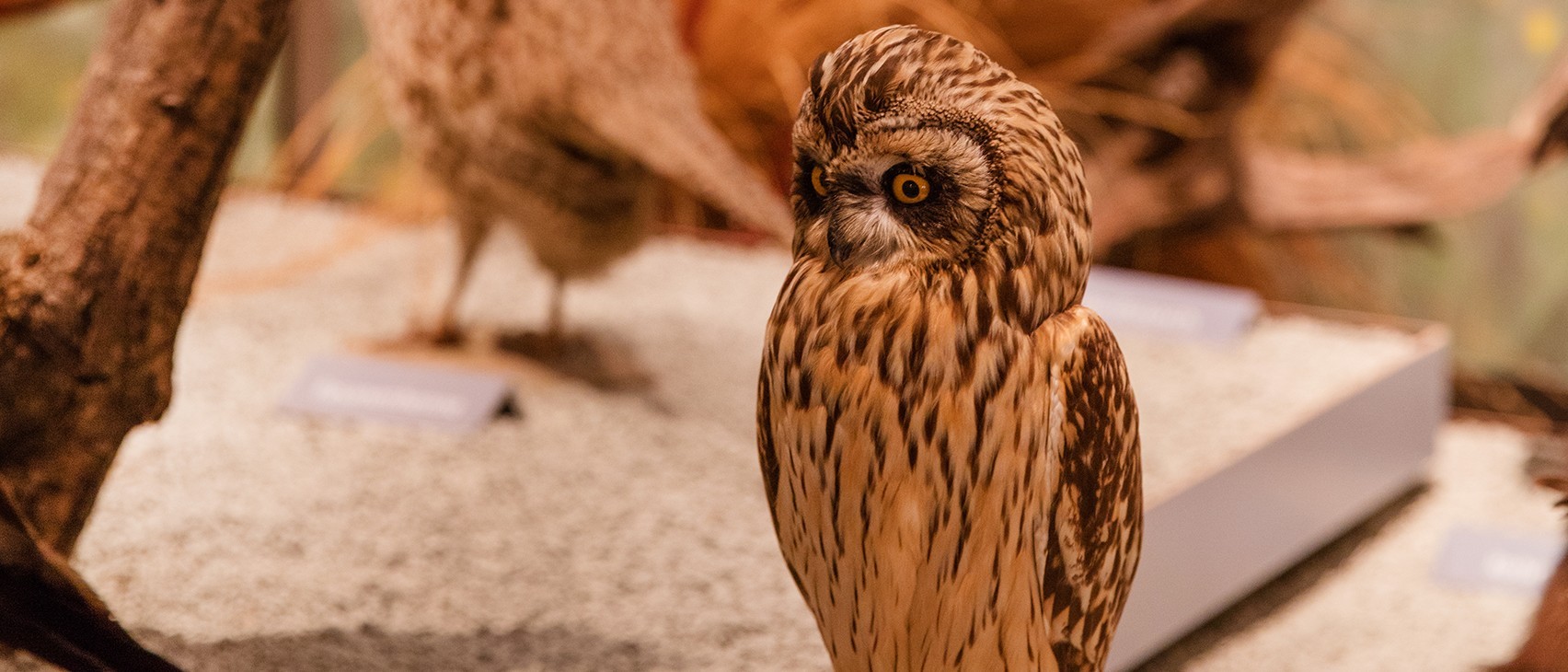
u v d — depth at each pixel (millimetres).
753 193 2227
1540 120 3410
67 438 1396
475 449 2379
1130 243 3707
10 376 1339
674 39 2369
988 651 1230
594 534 2105
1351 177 3678
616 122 2230
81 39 4500
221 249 3348
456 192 2545
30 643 1233
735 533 2139
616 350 2883
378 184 3900
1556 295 4098
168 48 1418
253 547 1949
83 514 1433
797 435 1149
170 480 2131
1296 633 2209
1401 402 2672
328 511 2094
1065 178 1089
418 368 2588
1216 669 2074
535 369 2715
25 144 4453
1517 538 2496
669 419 2566
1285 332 3008
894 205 1067
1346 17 4090
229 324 2857
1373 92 4082
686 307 3197
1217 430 2307
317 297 3072
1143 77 3439
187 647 1642
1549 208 4062
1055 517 1202
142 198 1406
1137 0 3428
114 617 1339
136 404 1457
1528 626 2000
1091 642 1312
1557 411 3252
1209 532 2111
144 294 1414
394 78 2406
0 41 4453
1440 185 3643
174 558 1882
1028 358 1120
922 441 1108
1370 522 2654
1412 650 2148
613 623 1842
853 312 1086
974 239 1064
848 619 1252
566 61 2221
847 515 1163
